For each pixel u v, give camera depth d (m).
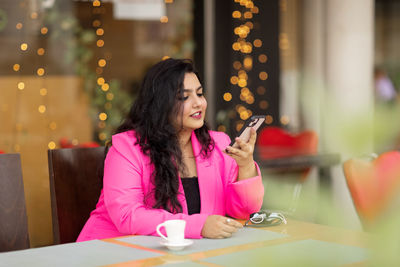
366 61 4.23
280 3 5.80
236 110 5.82
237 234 1.44
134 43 5.48
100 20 5.30
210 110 5.81
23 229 1.71
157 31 5.60
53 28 5.07
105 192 1.69
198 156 1.82
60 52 5.11
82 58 5.21
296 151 3.78
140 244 1.34
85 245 1.33
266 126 5.79
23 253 1.25
